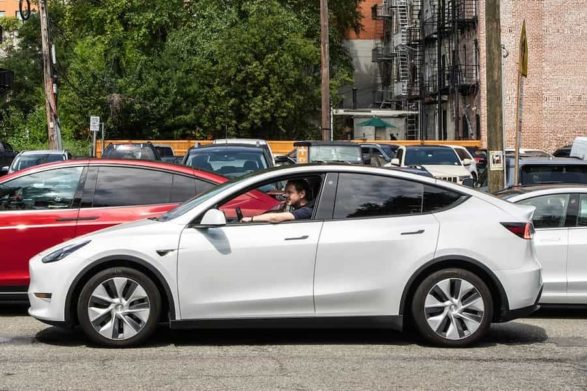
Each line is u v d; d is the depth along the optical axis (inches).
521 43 676.7
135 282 370.3
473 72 2172.7
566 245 459.8
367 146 1518.2
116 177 460.4
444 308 373.4
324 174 381.1
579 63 2103.8
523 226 377.4
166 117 2252.7
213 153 818.2
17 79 3083.2
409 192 379.2
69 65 2500.0
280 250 367.9
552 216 467.8
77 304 372.8
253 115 2220.7
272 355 366.0
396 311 370.0
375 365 346.6
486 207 379.6
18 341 394.6
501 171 693.3
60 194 455.2
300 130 2346.2
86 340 395.2
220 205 377.1
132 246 367.6
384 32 3142.2
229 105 2223.2
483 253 370.9
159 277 366.9
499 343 395.2
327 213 375.2
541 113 2102.6
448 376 328.2
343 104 3257.9
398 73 2824.8
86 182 458.0
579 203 469.7
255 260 367.2
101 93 2220.7
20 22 3378.4
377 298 368.8
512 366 346.0
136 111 2222.0
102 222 447.8
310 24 2568.9
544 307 512.4
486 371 336.8
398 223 373.4
